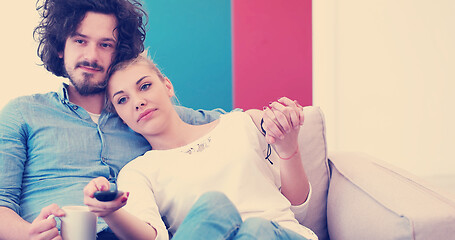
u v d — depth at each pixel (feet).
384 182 4.20
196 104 8.73
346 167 4.72
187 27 8.58
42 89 7.95
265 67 9.26
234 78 9.02
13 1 7.85
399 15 11.19
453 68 11.42
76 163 4.33
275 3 9.30
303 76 9.56
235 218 2.88
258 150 4.25
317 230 4.75
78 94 4.66
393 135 11.33
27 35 7.91
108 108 4.64
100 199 3.02
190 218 2.80
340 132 11.05
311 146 4.81
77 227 3.35
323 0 10.75
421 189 4.04
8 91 7.84
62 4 4.51
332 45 10.82
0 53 7.81
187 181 4.06
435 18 11.34
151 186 4.15
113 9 4.65
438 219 3.57
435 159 11.49
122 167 4.55
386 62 11.19
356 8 10.94
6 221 3.68
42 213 3.42
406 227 3.58
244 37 9.07
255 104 9.22
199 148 4.26
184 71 8.59
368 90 11.15
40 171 4.23
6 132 4.18
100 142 4.50
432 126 11.46
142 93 4.35
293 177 4.14
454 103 11.46
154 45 8.35
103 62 4.55
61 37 4.55
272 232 2.86
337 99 10.95
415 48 11.33
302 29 9.50
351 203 4.25
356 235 4.04
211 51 8.80
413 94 11.37
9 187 4.01
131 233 3.42
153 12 8.30
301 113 3.87
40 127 4.32
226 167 4.07
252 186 4.04
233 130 4.30
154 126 4.32
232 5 8.91
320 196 4.77
